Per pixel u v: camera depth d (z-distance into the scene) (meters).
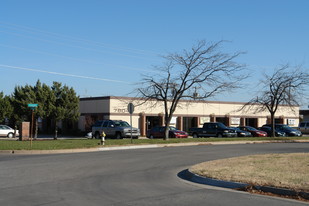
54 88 36.69
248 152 21.83
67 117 36.62
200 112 50.91
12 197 8.95
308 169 12.92
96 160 17.41
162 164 16.19
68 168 14.48
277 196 9.41
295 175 11.55
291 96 36.94
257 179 10.92
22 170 13.80
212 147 25.88
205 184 11.24
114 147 24.73
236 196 9.30
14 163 15.99
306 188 9.50
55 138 35.97
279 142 33.03
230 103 54.09
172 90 32.44
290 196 9.34
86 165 15.50
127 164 16.05
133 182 11.42
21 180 11.55
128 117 44.97
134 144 26.31
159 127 37.78
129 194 9.44
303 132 49.19
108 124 33.75
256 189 10.09
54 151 21.64
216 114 52.50
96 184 10.95
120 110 44.38
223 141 30.95
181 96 31.91
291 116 60.03
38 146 23.08
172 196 9.22
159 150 23.22
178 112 48.59
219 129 37.12
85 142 27.25
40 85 36.66
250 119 57.34
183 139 31.52
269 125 44.72
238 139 32.75
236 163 14.90
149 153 21.09
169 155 20.02
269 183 10.27
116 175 12.88
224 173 12.17
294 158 16.53
